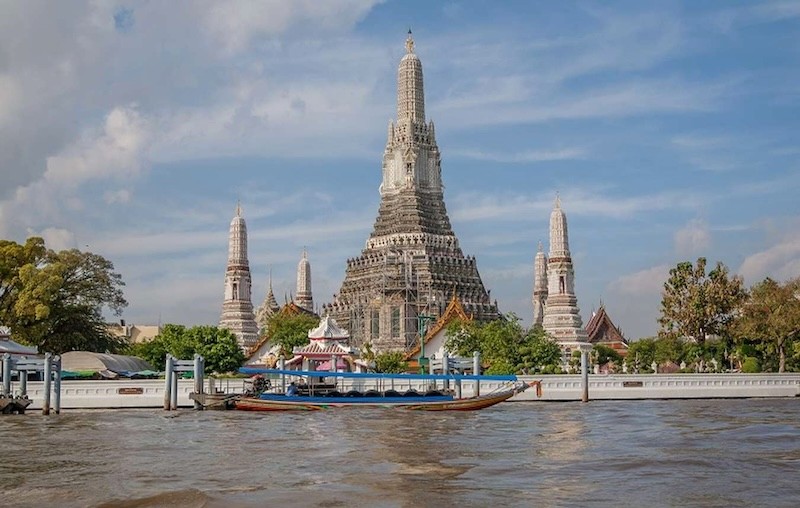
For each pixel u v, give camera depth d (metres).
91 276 110.69
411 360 132.75
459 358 99.25
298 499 35.12
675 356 127.06
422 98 188.38
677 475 40.84
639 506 34.00
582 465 43.84
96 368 95.88
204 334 120.62
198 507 33.91
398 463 44.50
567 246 161.75
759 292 116.62
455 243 181.38
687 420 68.06
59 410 77.25
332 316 182.62
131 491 37.19
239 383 92.81
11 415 75.56
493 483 38.66
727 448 50.41
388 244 177.38
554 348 122.81
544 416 72.50
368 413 75.94
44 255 106.69
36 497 36.16
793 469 42.66
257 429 61.75
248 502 34.56
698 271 123.31
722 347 123.44
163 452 49.09
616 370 140.38
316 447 51.00
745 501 35.09
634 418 69.88
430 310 167.38
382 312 169.50
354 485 38.16
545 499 35.22
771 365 119.50
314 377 92.25
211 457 46.91
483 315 172.00
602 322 189.38
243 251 177.50
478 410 79.44
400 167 183.88
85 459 46.41
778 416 71.56
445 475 40.75
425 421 67.94
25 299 97.38
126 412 79.44
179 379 91.12
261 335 178.62
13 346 86.12
